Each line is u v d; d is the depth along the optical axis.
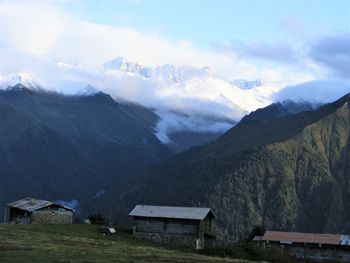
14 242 78.25
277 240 122.38
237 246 106.62
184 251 101.56
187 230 114.88
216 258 80.69
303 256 120.56
